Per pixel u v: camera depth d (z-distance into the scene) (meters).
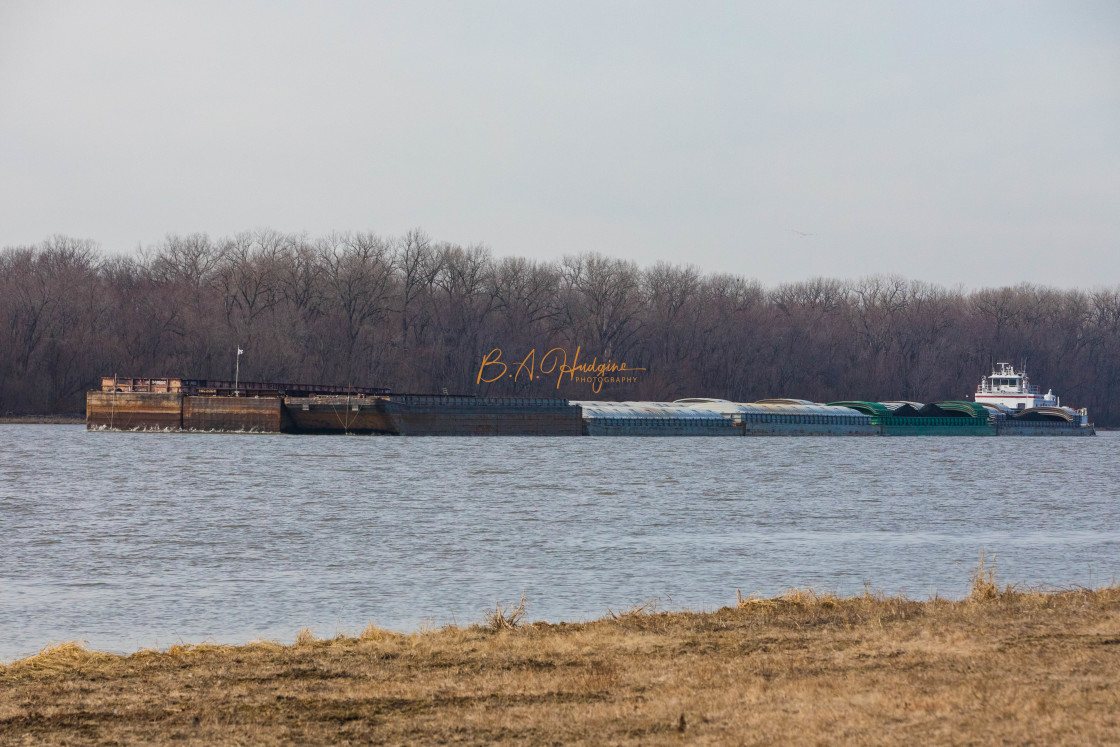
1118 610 118.19
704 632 110.06
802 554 191.00
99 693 87.94
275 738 76.44
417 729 77.69
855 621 114.56
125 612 140.50
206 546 198.38
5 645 121.94
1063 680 84.50
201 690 88.81
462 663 97.88
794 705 80.06
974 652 96.38
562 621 133.00
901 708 77.81
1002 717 74.44
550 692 87.06
